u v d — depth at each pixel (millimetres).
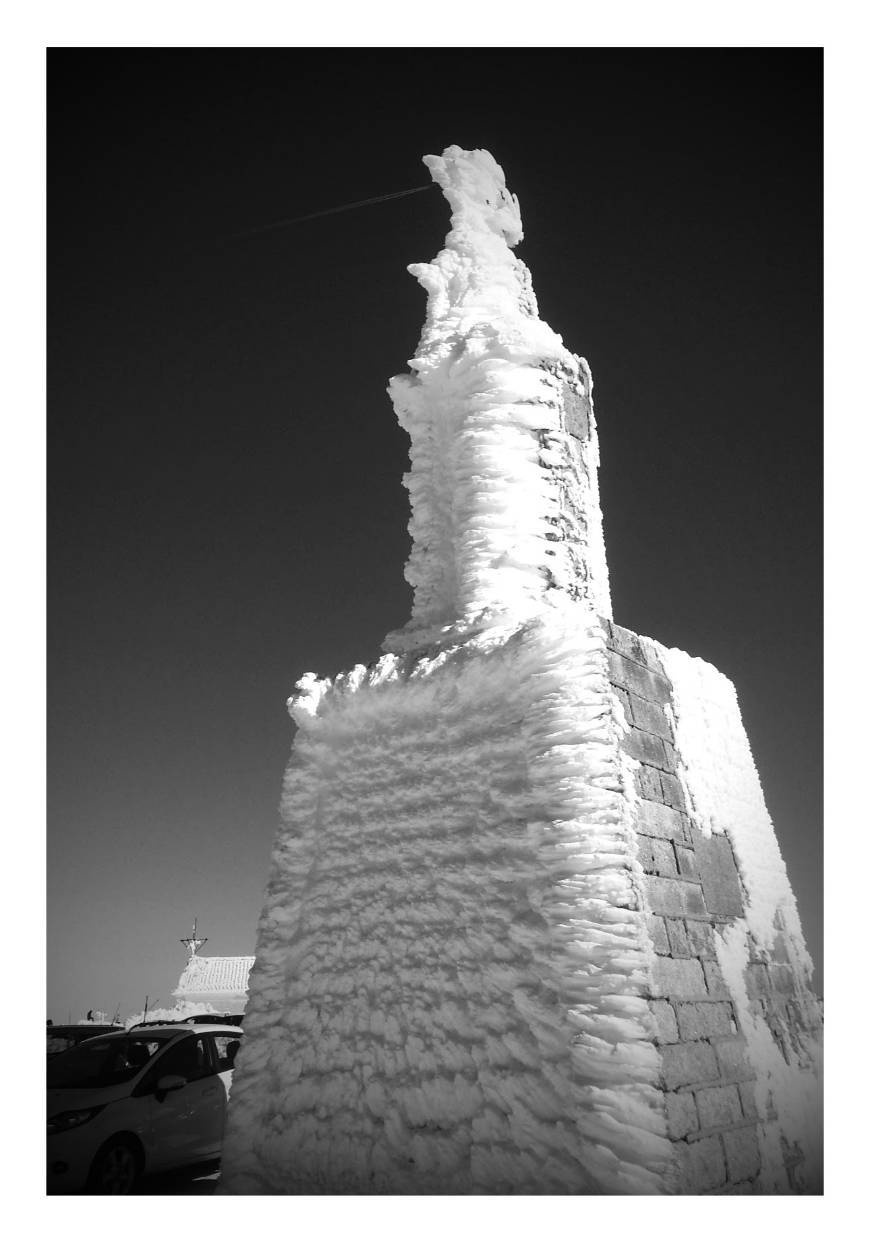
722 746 6270
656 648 5988
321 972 5516
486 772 5117
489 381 6465
